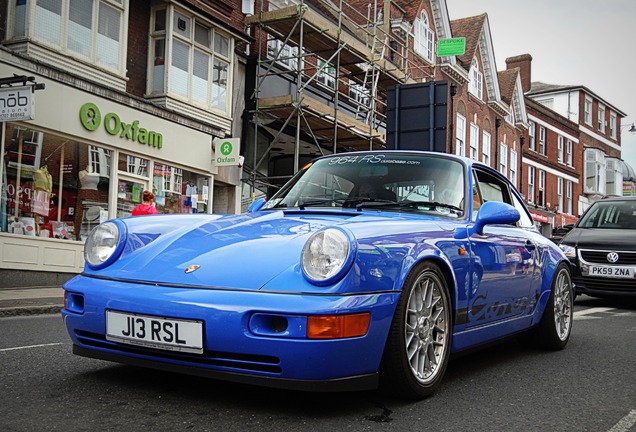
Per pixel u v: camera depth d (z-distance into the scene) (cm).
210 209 1533
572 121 4388
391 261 304
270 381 276
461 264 363
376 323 289
